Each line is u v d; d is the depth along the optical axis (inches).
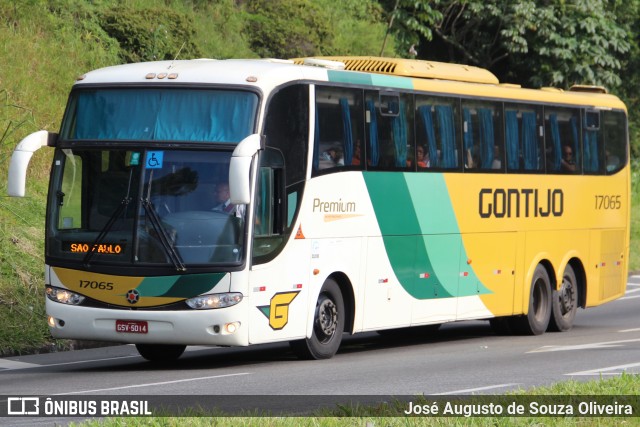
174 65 995.9
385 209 1116.5
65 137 983.0
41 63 1610.5
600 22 2456.9
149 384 852.0
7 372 964.0
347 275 1069.1
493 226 1272.1
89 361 1058.7
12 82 1541.6
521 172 1318.9
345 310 1085.8
